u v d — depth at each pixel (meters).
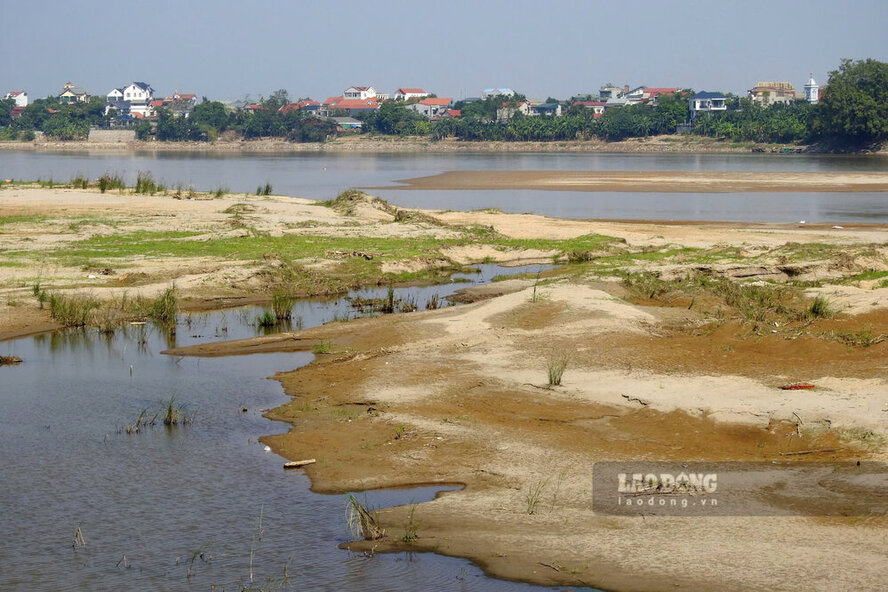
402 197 106.94
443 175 146.00
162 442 25.53
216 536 19.88
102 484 22.56
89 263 50.34
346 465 23.66
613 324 35.06
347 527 20.22
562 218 82.81
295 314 42.69
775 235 65.62
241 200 79.19
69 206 69.69
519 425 25.83
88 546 19.41
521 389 28.66
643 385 28.25
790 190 112.81
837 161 193.88
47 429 26.58
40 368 33.31
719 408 25.91
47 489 22.25
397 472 23.09
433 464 23.42
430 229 65.81
